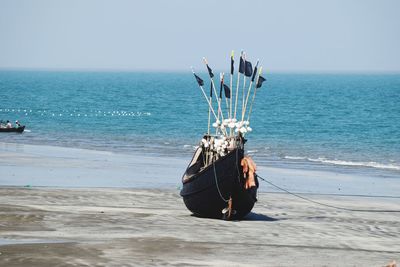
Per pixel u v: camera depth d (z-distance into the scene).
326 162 96.75
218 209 50.50
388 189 72.12
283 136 136.25
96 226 45.59
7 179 69.88
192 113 197.25
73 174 74.81
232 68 52.38
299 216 54.06
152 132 139.50
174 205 56.78
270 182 74.88
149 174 76.38
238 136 50.94
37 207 52.44
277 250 40.62
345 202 62.78
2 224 45.25
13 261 35.34
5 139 119.00
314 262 38.12
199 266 36.00
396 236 46.78
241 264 36.91
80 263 35.44
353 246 42.84
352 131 148.75
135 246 39.75
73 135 129.75
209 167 49.59
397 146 119.69
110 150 104.38
